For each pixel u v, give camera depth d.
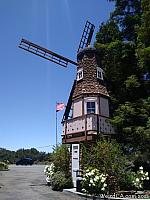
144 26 25.55
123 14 32.88
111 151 20.48
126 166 21.47
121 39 32.72
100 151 20.58
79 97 31.67
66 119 33.31
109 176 19.91
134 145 27.62
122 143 29.00
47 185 29.84
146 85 28.75
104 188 19.25
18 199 19.81
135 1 32.41
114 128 28.98
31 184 30.97
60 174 25.91
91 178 19.62
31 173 48.22
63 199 19.55
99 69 32.69
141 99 27.83
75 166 26.44
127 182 20.41
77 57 34.62
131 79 27.86
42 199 19.72
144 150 26.70
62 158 27.73
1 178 38.56
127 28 32.69
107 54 31.83
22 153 106.31
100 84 32.03
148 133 23.89
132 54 30.11
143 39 25.81
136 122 27.36
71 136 29.19
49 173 28.47
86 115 27.41
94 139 26.23
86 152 22.17
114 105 32.19
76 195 21.23
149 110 26.38
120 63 30.50
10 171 52.97
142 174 21.14
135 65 30.16
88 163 21.19
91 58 32.97
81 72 32.94
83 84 31.89
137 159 26.72
